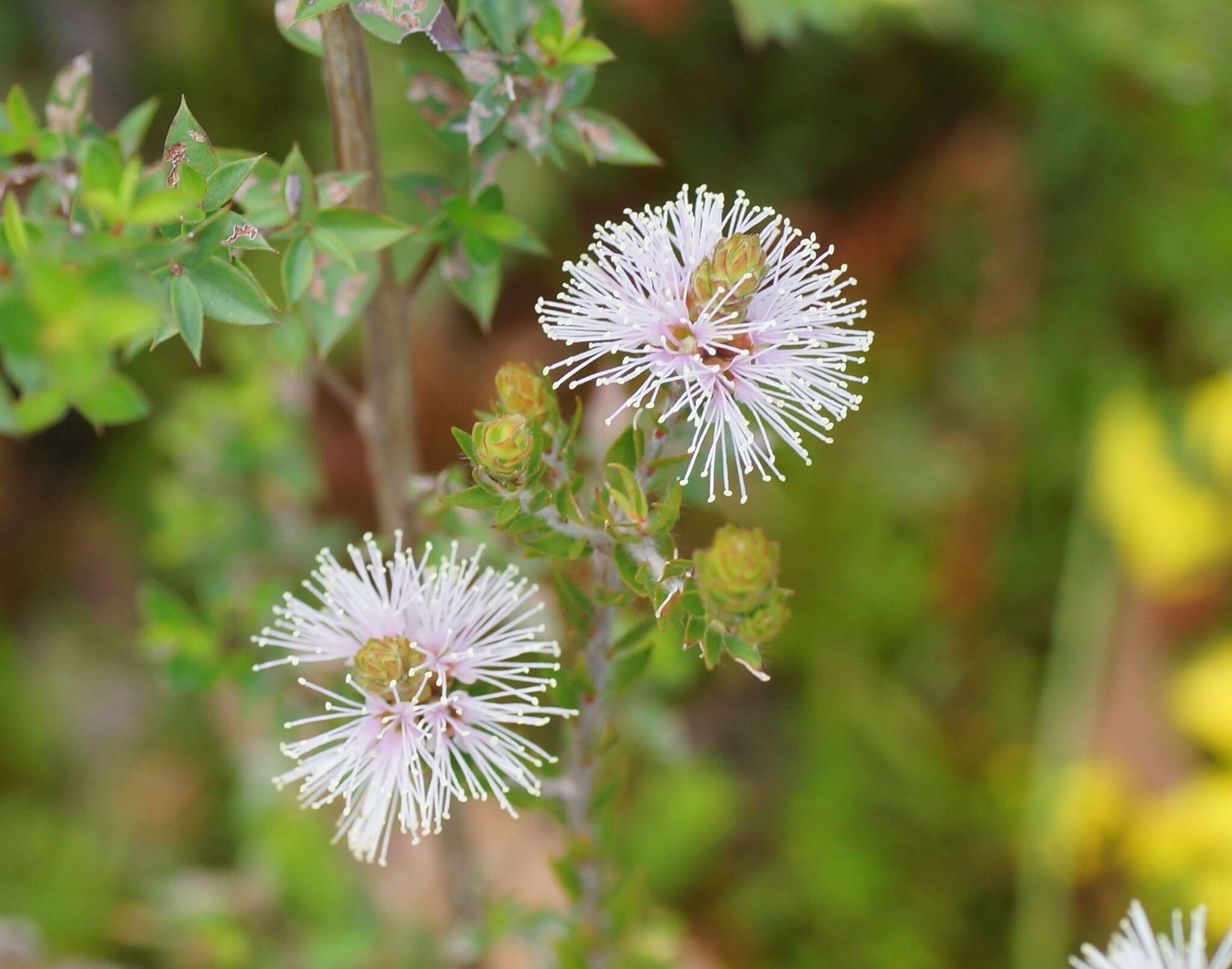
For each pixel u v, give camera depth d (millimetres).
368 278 328
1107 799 502
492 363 538
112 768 536
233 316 305
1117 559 526
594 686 329
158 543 424
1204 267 535
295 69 548
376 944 400
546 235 532
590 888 347
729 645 302
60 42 545
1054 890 487
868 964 479
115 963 484
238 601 371
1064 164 544
